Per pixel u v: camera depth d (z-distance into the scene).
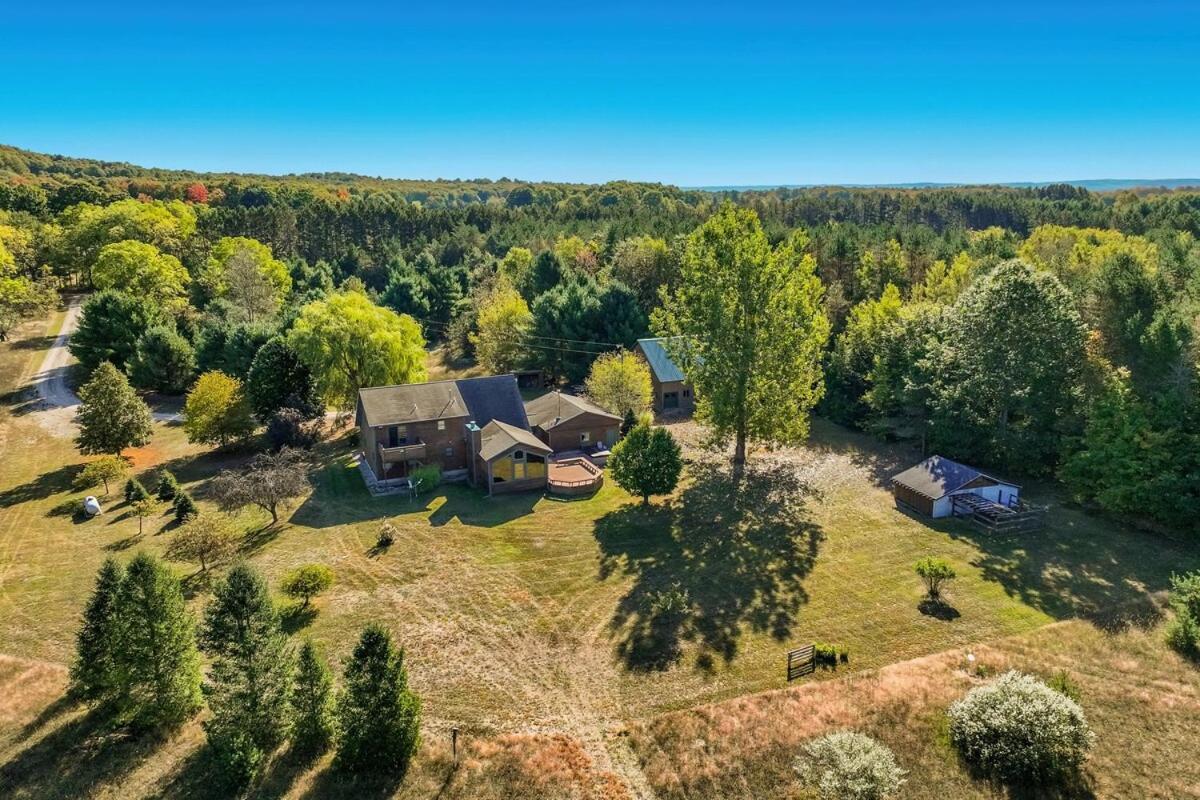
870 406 55.72
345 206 145.38
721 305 44.94
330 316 55.84
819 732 22.36
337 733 20.77
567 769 21.28
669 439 41.84
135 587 22.27
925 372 49.69
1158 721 22.48
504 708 24.11
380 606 30.80
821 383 49.19
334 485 45.91
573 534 38.50
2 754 21.42
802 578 33.19
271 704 21.27
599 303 73.81
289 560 35.16
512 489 44.97
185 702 23.00
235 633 20.92
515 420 50.03
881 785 19.33
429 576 33.59
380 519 40.44
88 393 47.75
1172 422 37.22
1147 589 31.11
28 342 81.00
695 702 24.31
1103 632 27.61
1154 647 26.42
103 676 22.83
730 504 42.59
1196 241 87.19
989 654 26.52
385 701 20.66
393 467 46.22
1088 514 40.00
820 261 87.75
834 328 73.06
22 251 93.88
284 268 100.81
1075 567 33.66
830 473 47.84
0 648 27.42
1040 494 43.25
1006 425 45.12
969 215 162.25
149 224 97.44
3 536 37.88
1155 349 40.81
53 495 43.91
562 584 32.88
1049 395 44.28
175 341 66.62
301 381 57.84
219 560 34.88
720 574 33.75
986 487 40.53
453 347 89.19
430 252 124.56
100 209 99.94
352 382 56.94
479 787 20.55
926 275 84.12
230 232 124.31
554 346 73.94
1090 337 45.44
